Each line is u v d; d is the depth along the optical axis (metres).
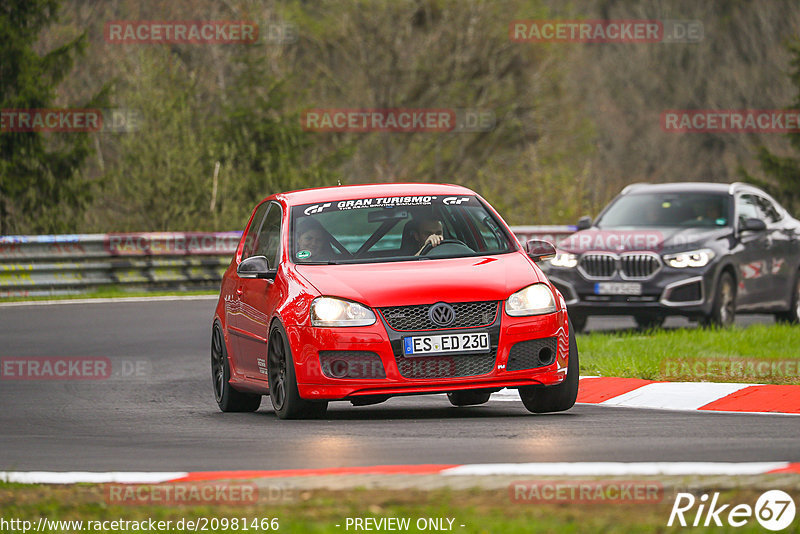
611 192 135.50
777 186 155.12
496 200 137.00
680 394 36.41
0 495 22.28
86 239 86.50
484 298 32.22
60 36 159.50
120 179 118.69
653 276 58.00
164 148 117.06
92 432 33.19
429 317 31.89
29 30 126.88
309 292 32.91
